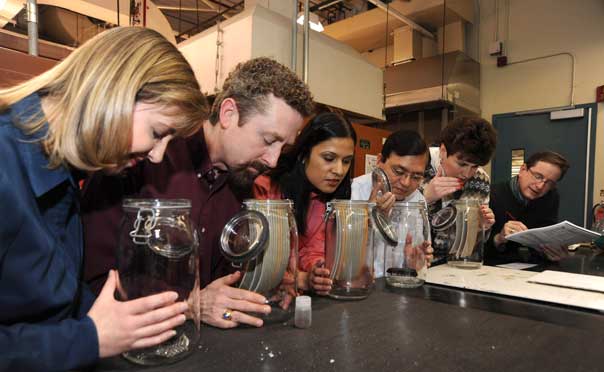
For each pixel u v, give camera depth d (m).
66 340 0.43
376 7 3.83
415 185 1.33
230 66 1.68
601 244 1.81
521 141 3.53
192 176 0.85
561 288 0.94
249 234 0.63
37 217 0.48
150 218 0.54
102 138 0.48
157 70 0.52
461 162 1.53
